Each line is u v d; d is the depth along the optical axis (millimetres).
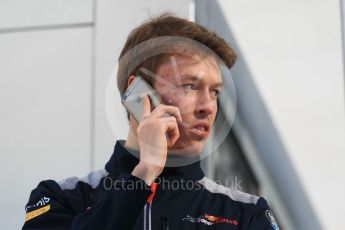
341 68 8172
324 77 8180
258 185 8086
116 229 3951
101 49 7605
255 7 8164
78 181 4676
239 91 8031
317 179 8141
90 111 7539
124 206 3988
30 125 7703
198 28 4578
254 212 4480
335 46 8180
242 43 8133
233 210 4488
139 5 7562
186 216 4426
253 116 8055
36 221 4398
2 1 8023
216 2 7906
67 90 7672
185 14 7410
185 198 4531
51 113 7664
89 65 7656
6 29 7957
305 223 8102
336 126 8125
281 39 8211
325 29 8203
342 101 8070
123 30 7566
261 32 8164
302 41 8203
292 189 8148
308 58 8195
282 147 8156
